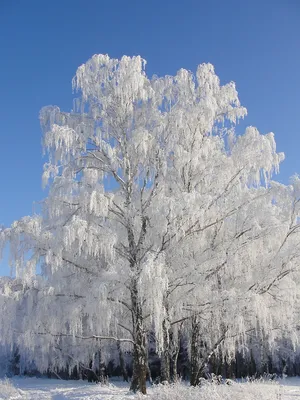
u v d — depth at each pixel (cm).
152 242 1421
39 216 1402
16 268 1342
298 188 1332
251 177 1496
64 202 1366
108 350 2559
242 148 1460
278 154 1497
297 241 1385
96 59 1470
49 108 1505
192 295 1336
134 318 1388
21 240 1349
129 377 2905
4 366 3316
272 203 1504
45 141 1396
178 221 1291
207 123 1498
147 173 1473
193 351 1452
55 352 2203
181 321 1464
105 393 1416
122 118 1487
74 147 1422
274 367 3145
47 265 1416
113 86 1472
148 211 1398
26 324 1409
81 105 1503
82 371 2911
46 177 1385
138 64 1443
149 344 2550
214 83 1562
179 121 1410
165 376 1366
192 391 1055
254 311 1254
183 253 1409
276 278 1313
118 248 1410
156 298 1162
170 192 1452
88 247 1262
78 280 1422
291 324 1445
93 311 1273
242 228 1381
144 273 1150
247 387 1132
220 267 1332
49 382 2566
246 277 1372
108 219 1449
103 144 1427
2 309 1392
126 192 1460
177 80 1543
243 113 1591
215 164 1504
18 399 1504
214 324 1362
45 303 1380
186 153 1443
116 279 1282
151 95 1483
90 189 1348
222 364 1745
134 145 1389
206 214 1332
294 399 1243
